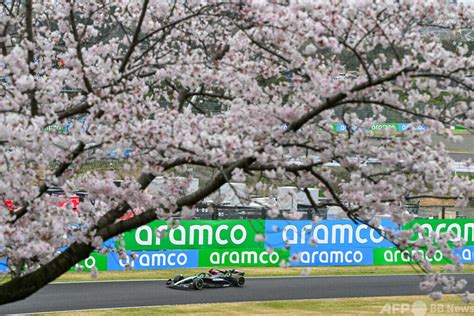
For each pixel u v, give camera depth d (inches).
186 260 2389.3
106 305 1884.8
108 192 887.1
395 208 884.6
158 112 922.1
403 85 781.3
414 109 844.0
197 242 2401.6
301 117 818.8
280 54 866.8
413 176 874.8
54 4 1122.7
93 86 929.5
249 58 1016.9
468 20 872.9
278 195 935.0
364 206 872.9
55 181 845.2
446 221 2630.4
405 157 839.1
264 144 828.6
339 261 2556.6
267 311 1916.8
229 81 912.3
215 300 2011.6
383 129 866.8
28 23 874.8
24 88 778.2
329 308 1987.0
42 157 818.8
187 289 2126.0
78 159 895.1
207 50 1036.5
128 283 2143.2
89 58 1008.2
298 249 2514.8
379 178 900.6
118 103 832.9
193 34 1072.8
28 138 772.6
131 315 1798.7
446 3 856.3
